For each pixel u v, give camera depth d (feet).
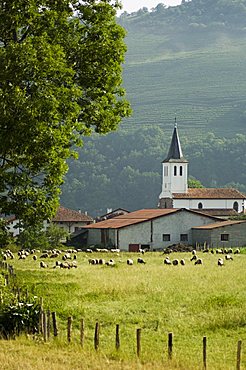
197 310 177.58
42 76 168.96
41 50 171.83
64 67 174.70
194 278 250.78
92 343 139.23
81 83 196.75
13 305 153.38
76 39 195.00
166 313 173.99
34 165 174.40
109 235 544.21
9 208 185.16
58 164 179.73
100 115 202.08
